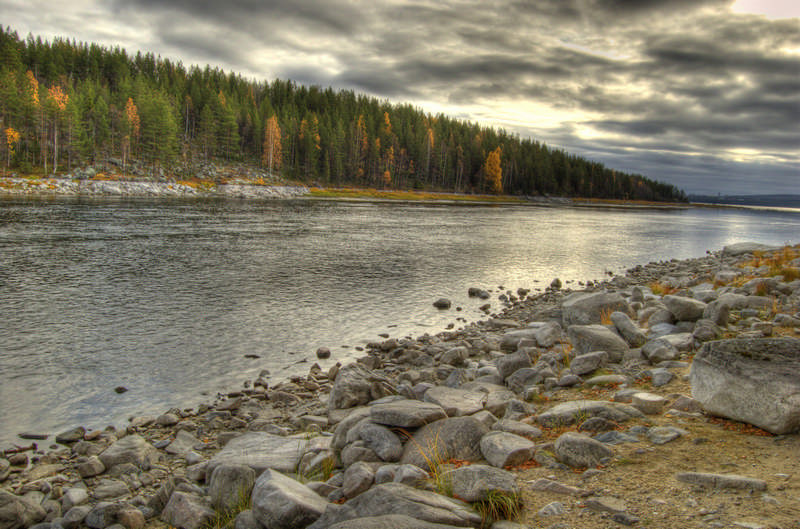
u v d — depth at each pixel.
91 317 16.69
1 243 30.69
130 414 9.88
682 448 4.96
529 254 37.25
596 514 3.88
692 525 3.53
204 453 8.00
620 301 13.52
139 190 96.75
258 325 16.52
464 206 114.50
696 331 8.96
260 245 35.34
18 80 112.56
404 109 191.38
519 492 4.21
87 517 5.87
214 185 113.62
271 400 10.52
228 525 5.22
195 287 21.67
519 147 192.12
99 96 120.56
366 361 12.63
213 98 138.12
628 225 75.25
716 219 115.75
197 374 12.16
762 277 17.36
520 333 13.41
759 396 5.20
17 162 94.81
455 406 7.02
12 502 5.82
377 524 3.51
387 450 5.64
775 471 4.26
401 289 23.20
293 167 144.25
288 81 187.75
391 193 145.00
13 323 15.73
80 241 32.91
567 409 6.39
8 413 9.74
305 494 4.90
